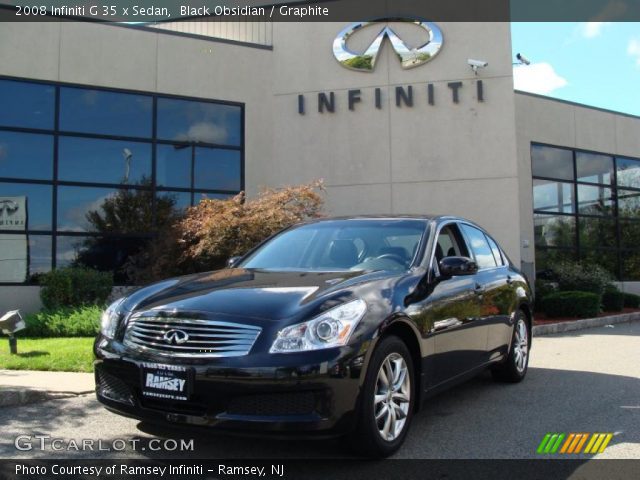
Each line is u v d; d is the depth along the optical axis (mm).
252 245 10273
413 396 4309
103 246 13047
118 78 13383
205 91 14234
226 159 14391
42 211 12594
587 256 18875
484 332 5613
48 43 12828
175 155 13852
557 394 6121
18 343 8531
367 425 3775
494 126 14156
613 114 20109
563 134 18688
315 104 14844
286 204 11117
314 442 4367
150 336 3922
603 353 8969
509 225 13930
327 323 3711
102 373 4141
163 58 13852
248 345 3633
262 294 4023
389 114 14555
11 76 12484
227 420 3555
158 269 11352
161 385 3730
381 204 14461
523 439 4570
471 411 5414
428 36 14562
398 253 5012
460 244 5777
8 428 4809
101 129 13188
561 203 18469
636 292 19875
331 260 5090
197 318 3795
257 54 14914
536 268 17484
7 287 12102
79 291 11438
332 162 14680
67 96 12945
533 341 10422
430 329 4512
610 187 19828
